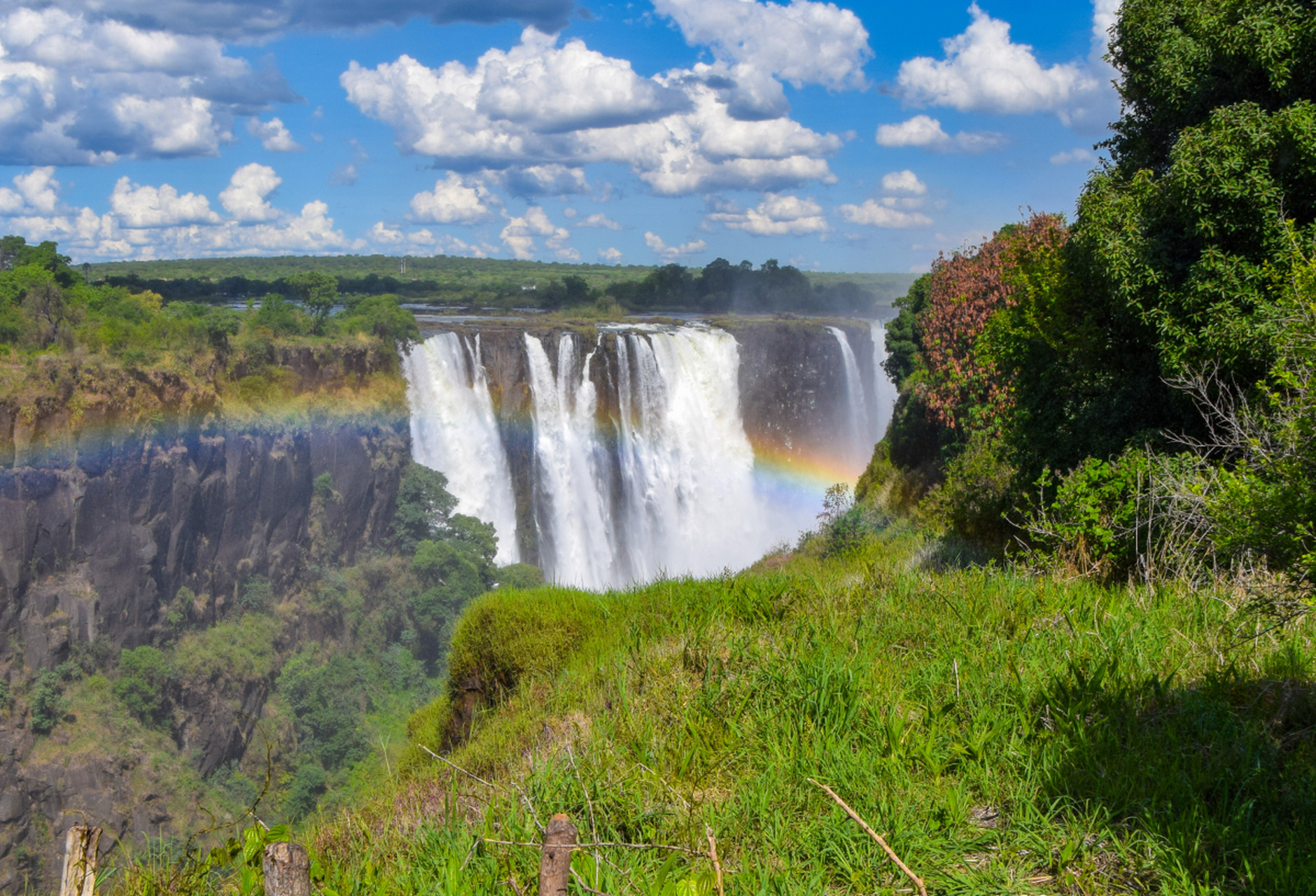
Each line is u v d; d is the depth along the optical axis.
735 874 3.18
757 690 4.86
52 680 56.88
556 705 6.22
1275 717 3.89
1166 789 3.38
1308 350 4.86
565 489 65.94
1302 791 3.27
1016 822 3.33
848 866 3.16
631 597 9.19
